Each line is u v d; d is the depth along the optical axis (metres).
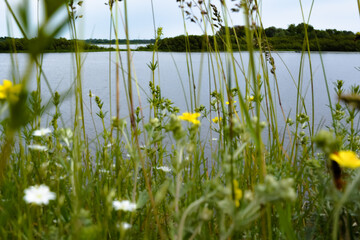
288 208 1.32
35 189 1.20
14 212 1.39
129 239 1.43
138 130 2.38
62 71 14.67
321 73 15.56
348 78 13.64
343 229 1.51
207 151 3.59
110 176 1.94
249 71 1.94
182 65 19.16
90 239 0.99
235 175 1.10
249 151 2.07
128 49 1.54
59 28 0.28
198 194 1.61
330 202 1.63
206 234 1.40
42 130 1.80
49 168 1.76
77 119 1.68
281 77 13.40
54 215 1.49
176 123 1.23
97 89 10.16
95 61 26.48
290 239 1.08
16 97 0.32
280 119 5.50
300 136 2.27
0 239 1.24
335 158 0.93
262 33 2.45
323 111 6.85
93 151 2.78
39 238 1.42
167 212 1.90
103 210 1.52
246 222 0.93
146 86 10.92
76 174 1.42
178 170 1.23
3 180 1.55
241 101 1.08
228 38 1.64
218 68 2.07
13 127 0.32
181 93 9.51
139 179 2.32
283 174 1.61
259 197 0.88
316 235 1.68
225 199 0.94
